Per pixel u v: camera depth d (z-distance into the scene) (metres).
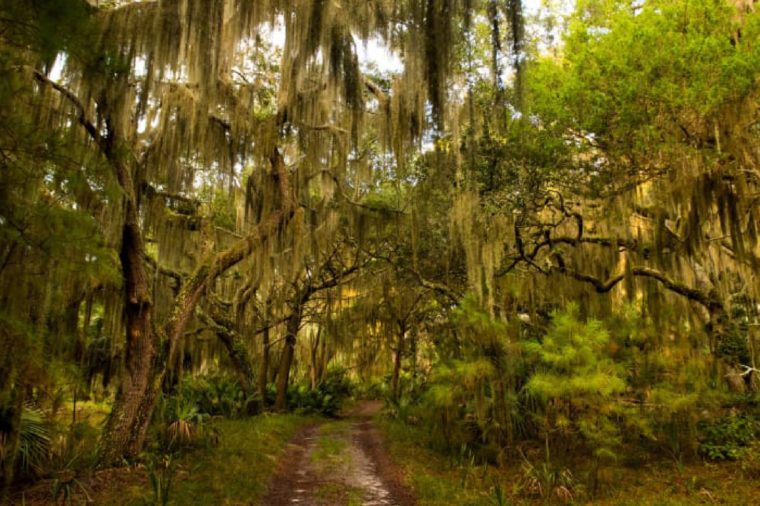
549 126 9.44
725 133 8.62
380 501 6.98
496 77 8.85
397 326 19.44
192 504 6.16
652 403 8.58
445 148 11.14
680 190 9.12
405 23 9.31
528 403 9.70
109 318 11.18
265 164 11.34
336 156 12.41
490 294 9.34
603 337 7.72
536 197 10.28
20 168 4.59
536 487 7.41
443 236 12.66
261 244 11.06
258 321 17.77
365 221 13.61
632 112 8.30
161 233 11.18
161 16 8.23
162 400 9.95
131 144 8.30
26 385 5.62
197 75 8.32
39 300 5.87
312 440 12.30
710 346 10.65
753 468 7.86
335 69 9.51
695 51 7.94
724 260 11.52
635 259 11.16
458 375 8.86
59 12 4.59
